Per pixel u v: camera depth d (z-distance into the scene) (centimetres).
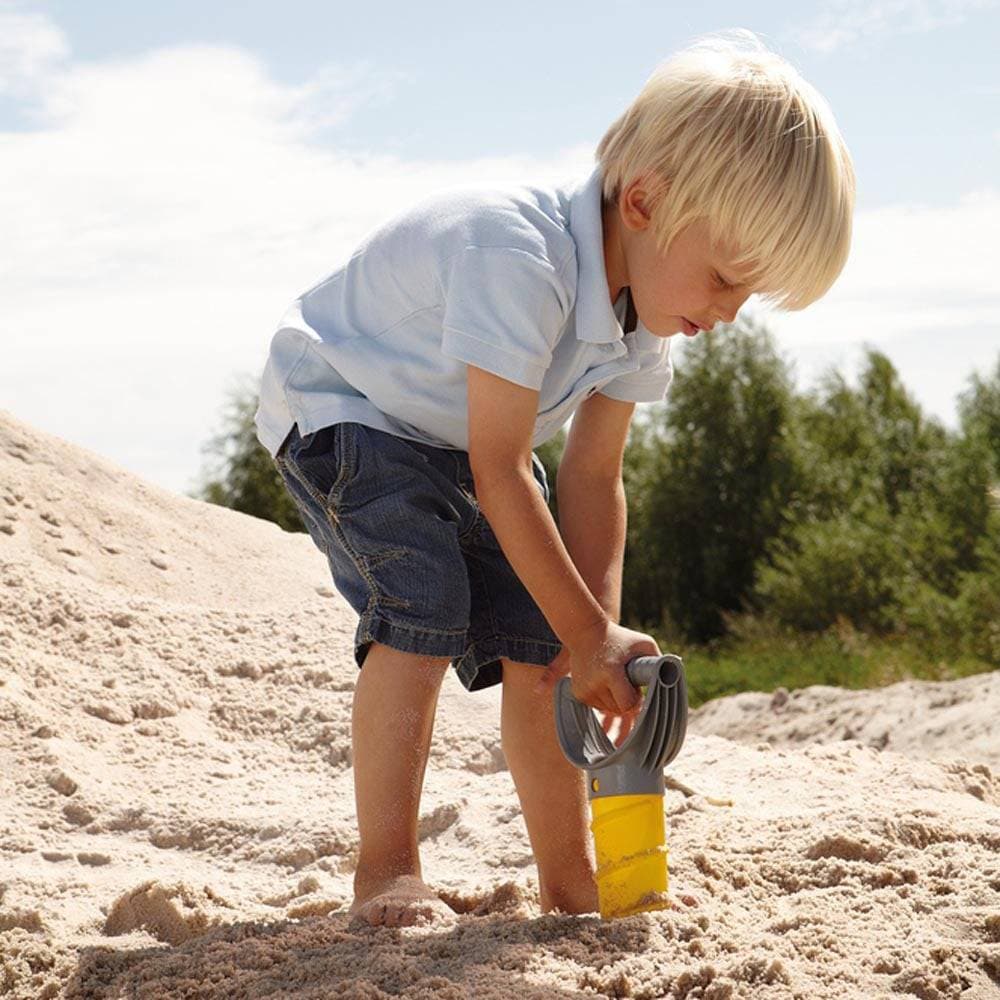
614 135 212
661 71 208
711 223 197
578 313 209
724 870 235
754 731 678
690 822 278
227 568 486
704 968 175
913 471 1561
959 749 554
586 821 225
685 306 205
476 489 204
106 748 344
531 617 228
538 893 233
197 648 404
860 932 199
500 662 232
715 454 1555
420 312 216
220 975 187
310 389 227
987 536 1335
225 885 269
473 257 206
